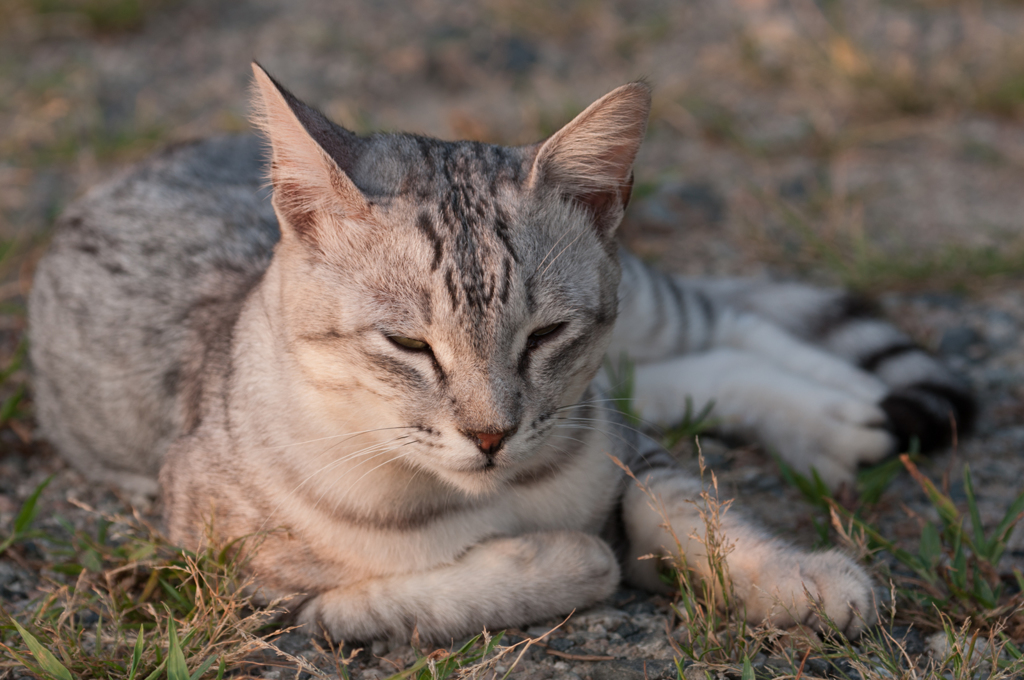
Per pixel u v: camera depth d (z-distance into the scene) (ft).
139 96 28.81
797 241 23.21
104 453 15.57
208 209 16.06
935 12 33.30
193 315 14.53
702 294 19.24
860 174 25.81
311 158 11.06
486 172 11.66
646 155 26.89
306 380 11.50
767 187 25.12
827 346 18.76
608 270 12.09
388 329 10.91
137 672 10.91
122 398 14.97
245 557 12.18
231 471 12.39
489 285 10.82
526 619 11.93
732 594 11.96
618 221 12.22
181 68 30.50
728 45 32.14
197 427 13.33
